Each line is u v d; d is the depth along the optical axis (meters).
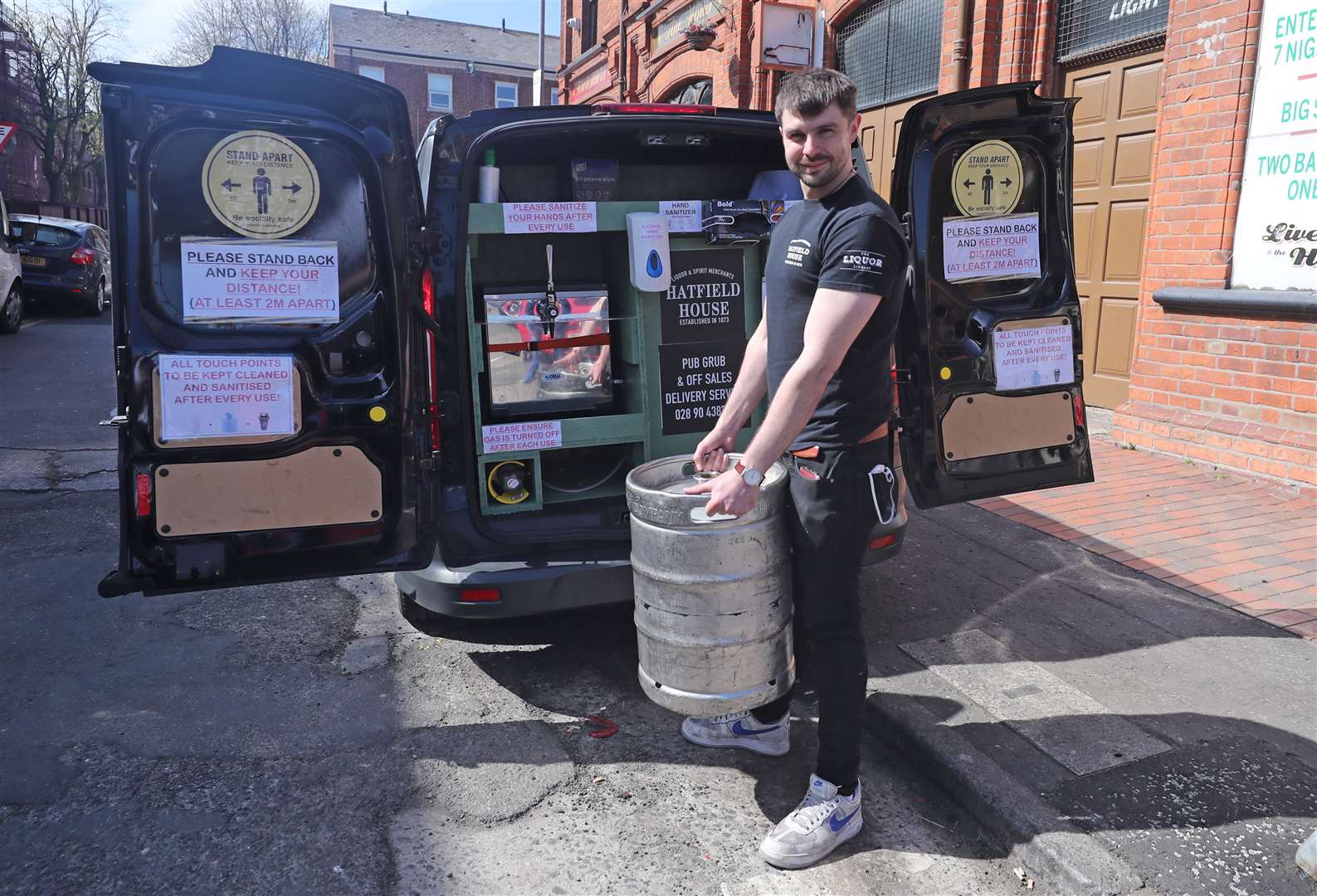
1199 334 5.78
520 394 3.48
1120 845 2.41
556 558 3.20
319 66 2.56
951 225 3.31
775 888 2.38
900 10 8.87
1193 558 4.44
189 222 2.59
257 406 2.69
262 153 2.62
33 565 4.48
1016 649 3.55
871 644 3.60
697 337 3.58
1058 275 3.49
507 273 3.99
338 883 2.36
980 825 2.64
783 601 2.51
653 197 4.20
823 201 2.41
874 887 2.39
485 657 3.62
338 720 3.14
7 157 41.94
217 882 2.35
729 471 2.30
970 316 3.37
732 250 3.60
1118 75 6.66
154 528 2.66
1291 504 5.09
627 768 2.90
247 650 3.64
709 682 2.45
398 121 2.76
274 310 2.69
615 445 3.90
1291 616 3.83
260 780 2.78
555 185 4.12
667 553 2.39
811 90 2.27
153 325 2.59
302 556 2.82
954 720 3.01
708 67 12.48
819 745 2.53
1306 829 2.49
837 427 2.40
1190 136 5.75
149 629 3.81
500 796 2.74
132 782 2.75
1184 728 2.99
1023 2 7.20
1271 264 5.32
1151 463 5.89
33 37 39.62
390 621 3.96
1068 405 3.55
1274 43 5.20
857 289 2.24
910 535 4.79
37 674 3.42
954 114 3.22
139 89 2.48
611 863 2.46
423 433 2.93
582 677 3.47
